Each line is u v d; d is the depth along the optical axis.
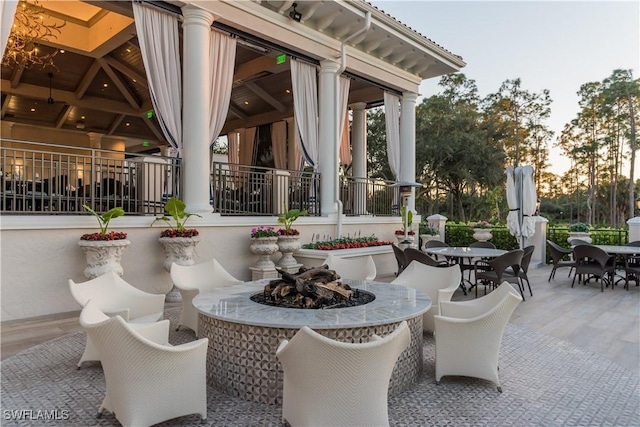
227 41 6.25
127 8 5.59
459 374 2.77
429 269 4.12
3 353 3.29
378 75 8.49
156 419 2.07
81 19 7.22
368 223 8.30
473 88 24.78
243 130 12.40
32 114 10.84
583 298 5.91
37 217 4.33
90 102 9.81
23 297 4.28
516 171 7.77
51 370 2.94
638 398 2.59
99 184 5.50
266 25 6.44
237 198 6.40
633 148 27.25
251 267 6.10
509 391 2.68
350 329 2.47
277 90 10.07
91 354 2.91
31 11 6.01
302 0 6.55
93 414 2.29
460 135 20.95
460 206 22.88
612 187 29.66
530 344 3.73
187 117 5.60
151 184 5.64
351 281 4.09
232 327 2.58
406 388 2.70
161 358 2.03
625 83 27.56
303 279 3.10
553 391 2.69
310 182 7.52
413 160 9.49
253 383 2.50
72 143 12.24
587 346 3.69
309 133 7.51
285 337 2.43
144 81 8.62
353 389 1.84
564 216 32.12
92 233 4.70
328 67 7.53
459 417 2.31
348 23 7.26
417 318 2.88
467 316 3.16
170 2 5.45
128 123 11.70
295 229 6.72
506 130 24.33
